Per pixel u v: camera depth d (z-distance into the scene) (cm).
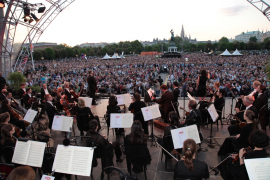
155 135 615
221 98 641
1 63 1518
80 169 316
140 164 394
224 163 375
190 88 1318
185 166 293
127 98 683
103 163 409
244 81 1677
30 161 343
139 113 585
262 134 303
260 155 304
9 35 1527
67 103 732
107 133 632
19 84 1296
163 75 3406
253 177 253
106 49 11225
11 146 381
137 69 3428
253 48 9475
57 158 325
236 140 437
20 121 577
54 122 497
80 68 4009
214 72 2477
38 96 1191
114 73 3039
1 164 357
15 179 232
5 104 588
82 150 325
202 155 503
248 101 500
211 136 570
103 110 945
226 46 10081
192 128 387
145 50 14575
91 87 1000
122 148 541
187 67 3631
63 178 438
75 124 748
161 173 441
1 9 1395
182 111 880
